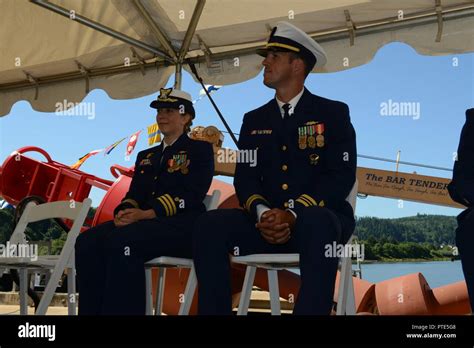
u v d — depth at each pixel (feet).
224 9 15.75
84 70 18.53
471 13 14.61
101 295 11.07
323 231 8.37
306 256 8.36
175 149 11.87
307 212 8.59
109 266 10.11
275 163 10.16
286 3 15.24
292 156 10.09
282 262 9.31
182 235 10.59
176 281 17.38
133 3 15.31
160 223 10.54
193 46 17.42
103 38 17.38
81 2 15.69
